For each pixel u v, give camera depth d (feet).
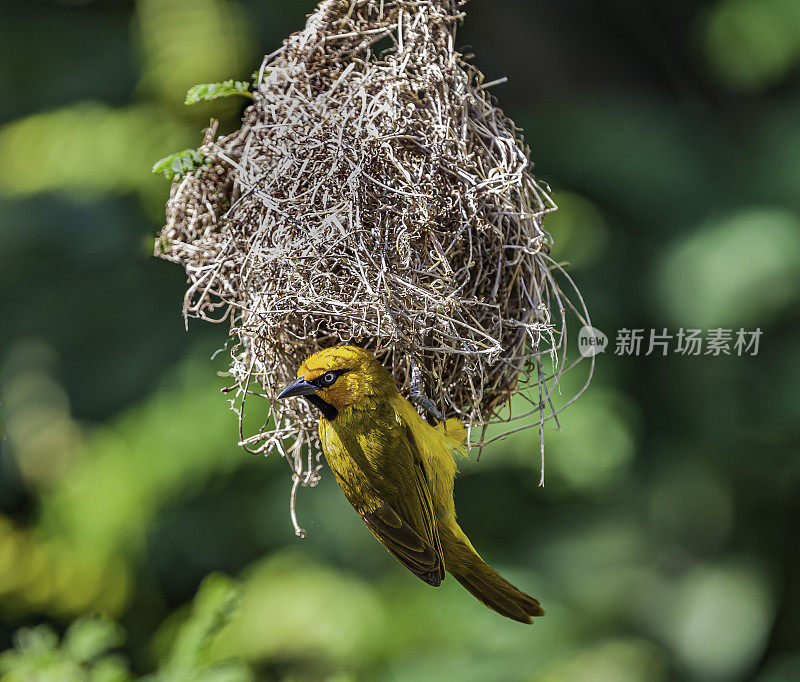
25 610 41.70
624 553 42.73
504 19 46.68
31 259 41.52
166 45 39.37
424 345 17.10
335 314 16.34
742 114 45.39
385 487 16.49
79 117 41.24
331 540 40.70
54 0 44.39
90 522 40.63
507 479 42.96
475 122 17.65
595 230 41.27
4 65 43.83
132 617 42.11
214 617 20.03
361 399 16.46
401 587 40.37
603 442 39.29
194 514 41.37
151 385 41.63
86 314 42.83
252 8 40.24
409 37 17.49
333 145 16.80
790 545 43.50
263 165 17.07
